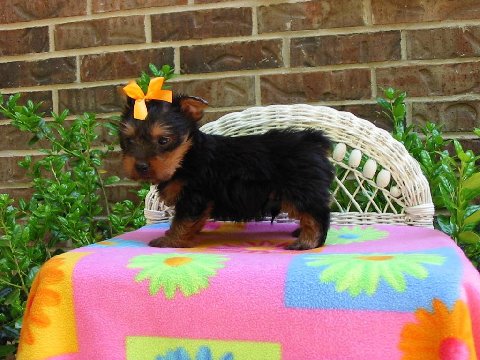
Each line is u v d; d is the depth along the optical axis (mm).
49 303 774
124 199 1348
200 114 947
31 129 1230
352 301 704
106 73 1331
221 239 983
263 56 1274
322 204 912
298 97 1271
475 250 1095
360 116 1254
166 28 1300
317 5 1249
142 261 787
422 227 1027
